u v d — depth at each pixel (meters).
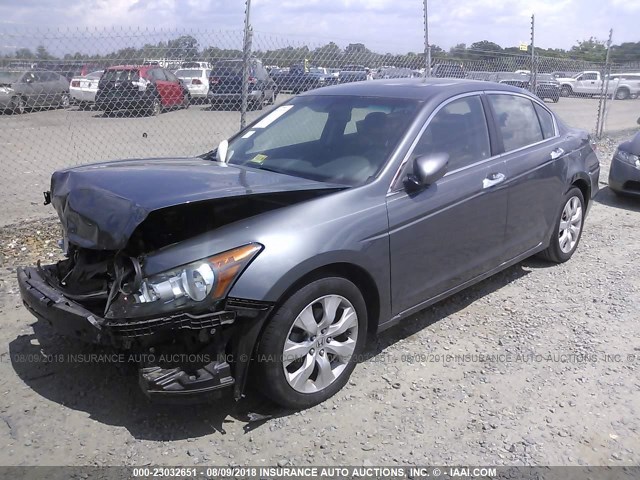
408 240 3.68
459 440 3.09
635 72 16.70
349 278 3.50
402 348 4.03
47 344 3.99
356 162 3.81
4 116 10.26
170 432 3.13
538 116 5.20
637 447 3.04
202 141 11.48
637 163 7.91
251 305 2.94
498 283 5.21
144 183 3.34
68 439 3.06
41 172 9.55
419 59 9.73
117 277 3.02
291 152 4.15
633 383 3.63
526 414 3.32
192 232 3.29
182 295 2.84
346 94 4.54
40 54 6.63
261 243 3.02
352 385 3.58
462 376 3.69
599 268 5.61
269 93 8.97
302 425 3.20
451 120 4.20
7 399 3.39
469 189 4.10
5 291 4.80
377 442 3.07
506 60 11.80
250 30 7.14
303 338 3.24
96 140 11.51
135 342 2.90
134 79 11.27
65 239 3.72
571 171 5.31
